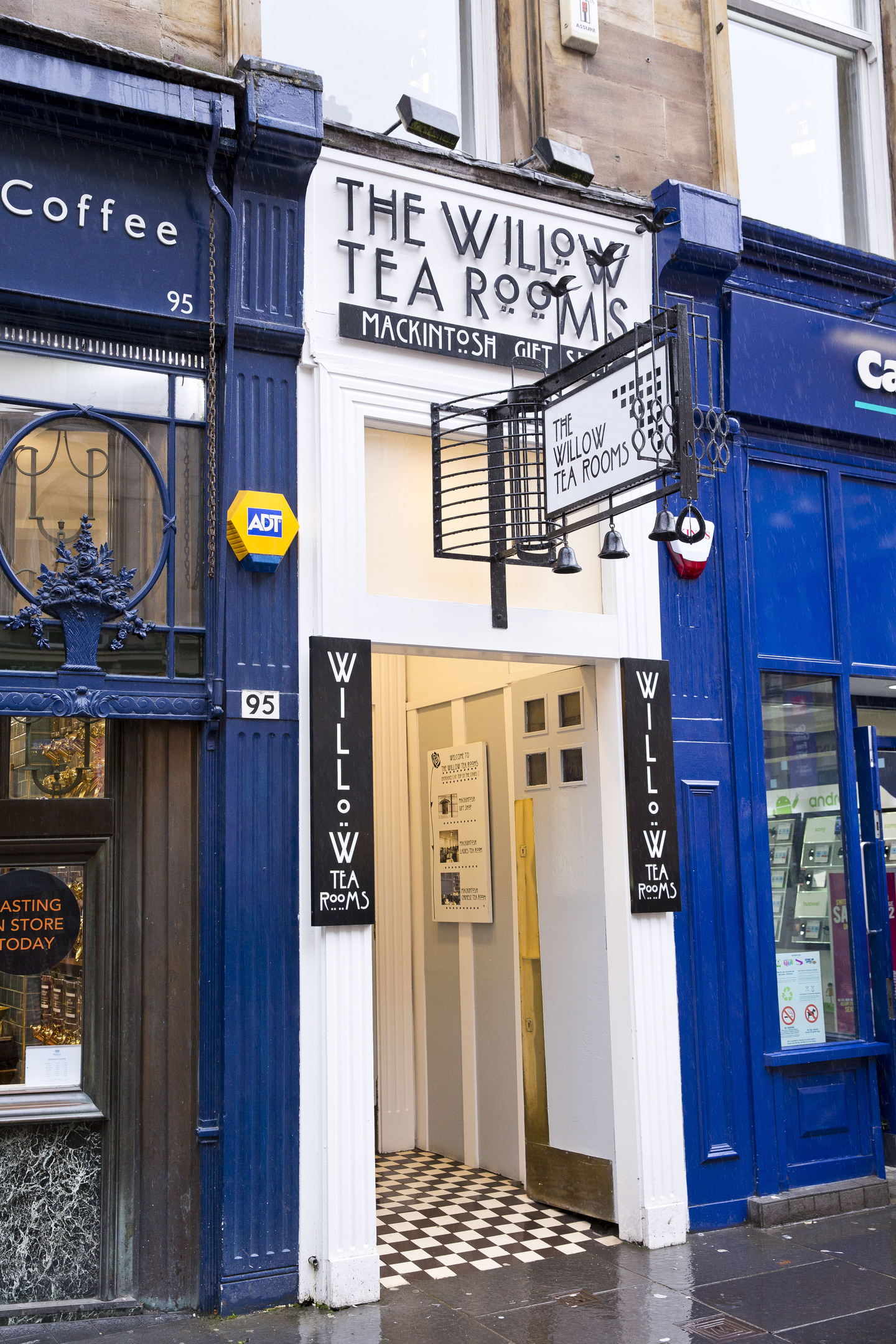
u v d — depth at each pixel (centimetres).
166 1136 479
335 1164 486
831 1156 629
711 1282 507
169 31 521
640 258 623
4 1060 469
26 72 462
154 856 490
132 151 495
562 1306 480
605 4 651
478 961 715
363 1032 501
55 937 479
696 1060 592
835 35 766
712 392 644
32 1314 456
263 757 500
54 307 480
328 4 592
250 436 513
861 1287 500
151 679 489
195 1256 475
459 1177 687
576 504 498
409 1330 454
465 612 556
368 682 520
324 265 534
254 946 489
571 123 631
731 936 613
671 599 621
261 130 500
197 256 508
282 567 514
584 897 607
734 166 680
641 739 590
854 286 708
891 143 763
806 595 675
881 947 668
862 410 691
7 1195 462
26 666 472
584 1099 600
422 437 571
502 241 582
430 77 624
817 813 664
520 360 577
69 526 487
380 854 781
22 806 474
